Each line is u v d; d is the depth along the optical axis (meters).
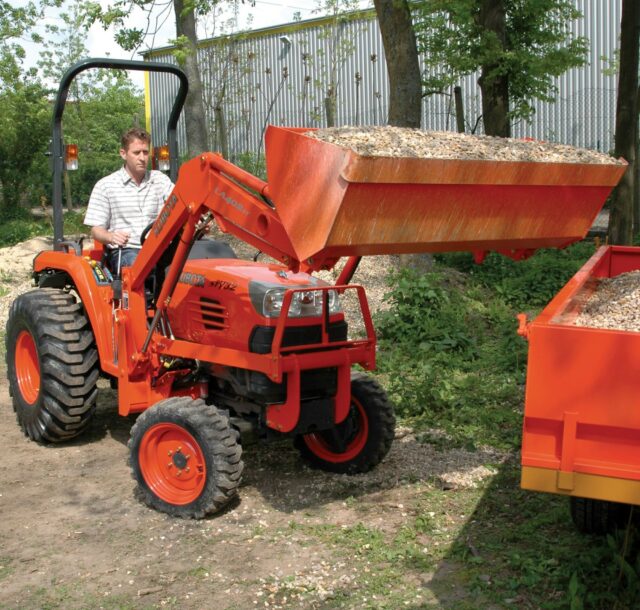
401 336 8.24
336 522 4.40
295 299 4.55
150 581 3.80
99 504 4.71
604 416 2.87
